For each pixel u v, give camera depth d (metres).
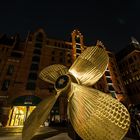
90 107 3.69
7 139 7.67
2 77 27.44
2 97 24.80
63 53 39.72
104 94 3.73
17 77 28.41
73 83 4.46
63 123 22.38
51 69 5.66
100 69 4.59
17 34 38.47
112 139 3.10
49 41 40.47
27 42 35.78
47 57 35.72
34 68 31.75
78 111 3.86
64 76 4.78
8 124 22.77
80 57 5.10
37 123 4.45
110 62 46.34
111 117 3.34
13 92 26.06
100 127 3.34
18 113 25.09
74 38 45.69
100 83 38.53
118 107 3.39
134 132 7.36
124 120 3.16
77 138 4.95
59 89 4.60
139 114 7.48
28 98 26.47
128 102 37.44
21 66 30.53
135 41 46.00
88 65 4.80
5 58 30.30
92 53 4.94
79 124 3.67
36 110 4.89
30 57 33.16
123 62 46.12
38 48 36.19
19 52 33.56
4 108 23.56
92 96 3.83
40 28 40.38
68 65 37.47
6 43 33.53
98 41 49.91
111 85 39.69
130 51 43.47
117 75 43.84
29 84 28.64
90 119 3.54
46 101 4.83
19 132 12.21
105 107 3.52
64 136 6.27
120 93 38.59
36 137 6.77
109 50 51.06
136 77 39.69
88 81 4.73
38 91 28.09
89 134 3.39
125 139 6.11
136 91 38.53
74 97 4.21
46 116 4.40
